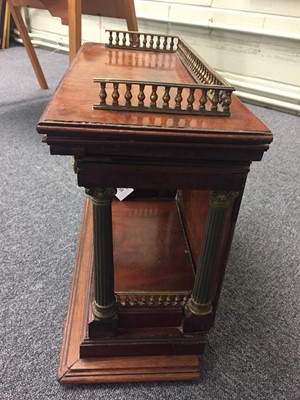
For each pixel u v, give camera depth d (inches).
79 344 26.2
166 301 25.8
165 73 29.1
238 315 31.9
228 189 20.1
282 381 26.5
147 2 89.4
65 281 33.9
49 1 52.0
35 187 48.6
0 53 114.4
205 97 18.9
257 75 81.3
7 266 35.1
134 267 28.7
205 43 85.6
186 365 26.1
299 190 51.8
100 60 32.0
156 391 25.2
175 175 19.4
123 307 25.5
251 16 76.0
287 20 72.2
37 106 75.1
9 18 119.0
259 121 19.2
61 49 118.3
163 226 34.5
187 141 17.5
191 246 31.0
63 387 25.0
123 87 23.7
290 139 66.9
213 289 25.0
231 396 25.2
